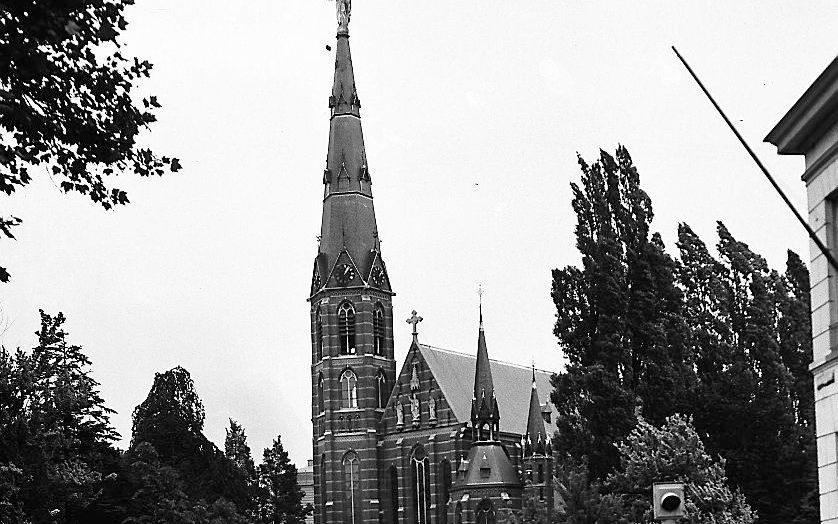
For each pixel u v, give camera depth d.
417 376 146.88
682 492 35.88
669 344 88.06
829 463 38.00
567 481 63.88
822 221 38.62
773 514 83.38
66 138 23.81
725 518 68.50
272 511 154.50
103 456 89.62
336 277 150.50
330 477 147.75
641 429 74.69
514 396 154.50
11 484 61.12
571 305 90.19
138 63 23.97
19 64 22.39
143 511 99.44
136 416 150.00
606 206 91.56
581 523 61.03
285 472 171.50
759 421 85.31
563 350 89.94
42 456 67.00
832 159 37.81
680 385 85.81
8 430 65.00
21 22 21.95
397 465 146.88
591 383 84.00
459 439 142.00
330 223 153.00
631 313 88.06
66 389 68.19
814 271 39.31
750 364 90.25
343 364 149.12
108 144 23.98
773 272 100.94
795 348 97.44
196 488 129.75
